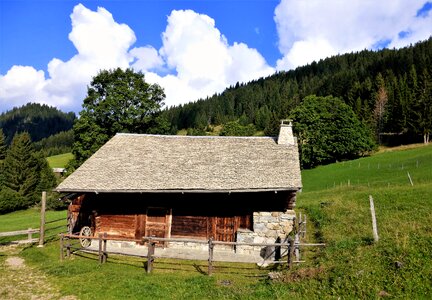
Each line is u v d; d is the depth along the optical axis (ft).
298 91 483.10
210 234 59.77
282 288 36.29
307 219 73.36
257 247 56.54
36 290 39.42
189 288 39.22
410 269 33.96
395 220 53.88
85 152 118.93
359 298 31.50
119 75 130.11
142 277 42.93
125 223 61.93
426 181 100.12
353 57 577.02
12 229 82.94
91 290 38.81
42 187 191.72
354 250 42.14
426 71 297.74
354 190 107.04
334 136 199.41
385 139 274.16
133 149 69.10
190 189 55.16
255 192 57.77
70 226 69.46
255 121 435.53
